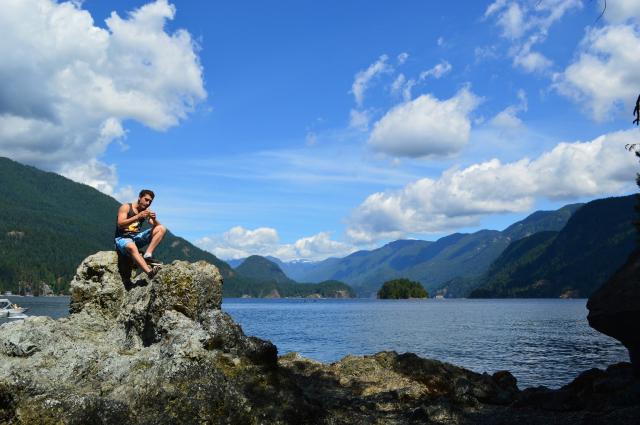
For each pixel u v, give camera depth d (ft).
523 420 21.62
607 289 26.12
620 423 19.11
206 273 19.92
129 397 15.15
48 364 17.03
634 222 51.08
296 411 16.65
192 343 16.61
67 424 13.78
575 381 28.94
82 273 22.22
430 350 88.94
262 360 17.63
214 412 15.16
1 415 13.94
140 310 19.81
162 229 22.27
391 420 21.02
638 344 24.75
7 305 201.57
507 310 311.27
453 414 22.38
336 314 261.65
